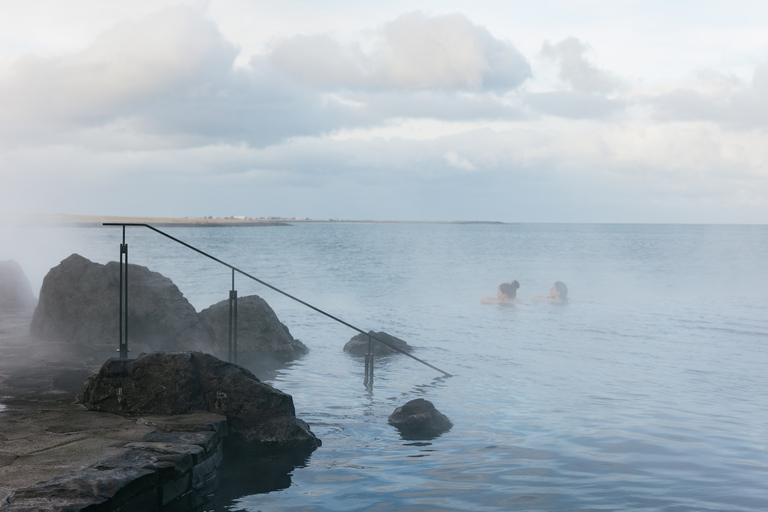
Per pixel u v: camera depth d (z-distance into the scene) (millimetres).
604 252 78562
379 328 20672
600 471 7629
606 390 12312
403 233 170625
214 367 8734
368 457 8156
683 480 7324
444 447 8609
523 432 9375
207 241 97250
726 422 10008
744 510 6430
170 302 15000
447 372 13945
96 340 14172
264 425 8477
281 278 40156
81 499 5121
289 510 6359
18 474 5660
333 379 13062
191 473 6578
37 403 8594
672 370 14391
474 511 6363
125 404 8258
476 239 124875
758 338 19203
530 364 14930
